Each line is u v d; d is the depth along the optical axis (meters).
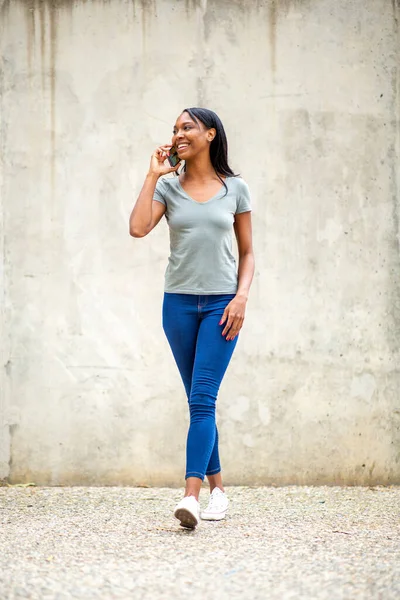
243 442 5.49
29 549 3.47
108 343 5.49
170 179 4.18
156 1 5.54
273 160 5.54
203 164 4.12
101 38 5.54
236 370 5.50
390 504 4.82
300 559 3.30
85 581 2.97
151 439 5.47
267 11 5.56
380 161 5.58
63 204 5.53
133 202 5.53
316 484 5.50
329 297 5.53
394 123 5.59
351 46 5.58
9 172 5.54
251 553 3.40
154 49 5.54
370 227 5.57
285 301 5.52
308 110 5.56
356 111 5.58
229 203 4.11
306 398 5.51
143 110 5.54
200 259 4.04
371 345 5.54
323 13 5.57
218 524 4.10
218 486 4.29
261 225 5.53
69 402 5.49
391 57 5.59
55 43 5.56
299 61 5.56
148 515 4.40
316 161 5.55
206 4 5.54
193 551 3.43
